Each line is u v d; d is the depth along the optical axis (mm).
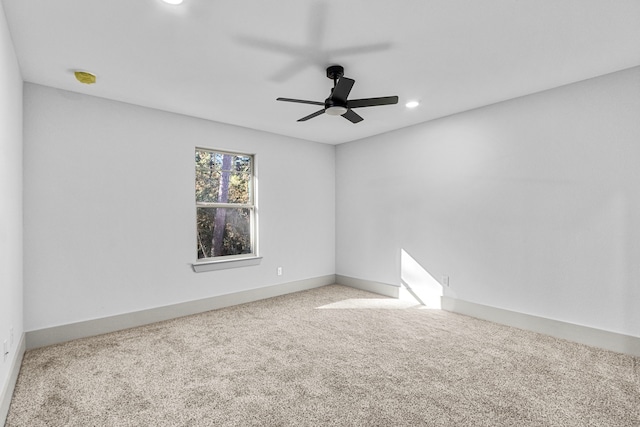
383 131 4625
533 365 2525
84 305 3096
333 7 1875
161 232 3600
